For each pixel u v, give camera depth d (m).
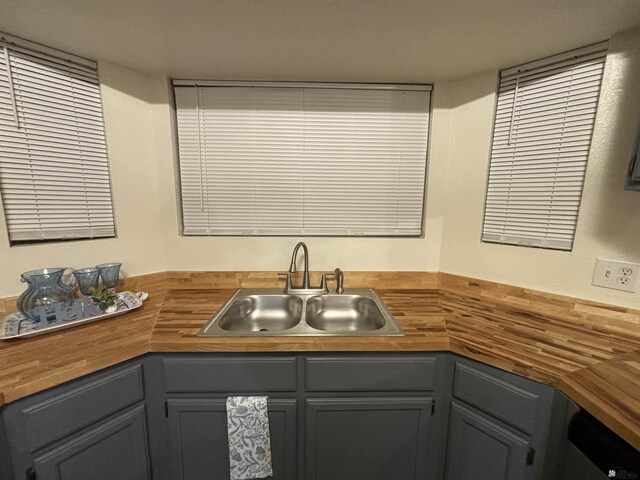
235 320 1.51
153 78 1.53
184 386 1.14
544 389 0.93
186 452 1.20
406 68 1.42
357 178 1.68
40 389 0.88
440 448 1.22
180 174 1.65
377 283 1.72
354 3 0.95
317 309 1.61
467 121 1.53
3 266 1.23
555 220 1.33
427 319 1.29
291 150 1.64
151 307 1.41
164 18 1.05
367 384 1.16
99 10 1.00
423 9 0.98
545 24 1.06
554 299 1.34
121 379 1.05
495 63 1.36
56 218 1.36
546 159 1.33
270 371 1.14
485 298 1.54
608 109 1.15
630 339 1.12
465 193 1.58
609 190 1.17
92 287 1.37
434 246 1.71
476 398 1.08
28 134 1.26
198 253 1.69
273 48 1.25
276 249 1.71
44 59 1.26
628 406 0.75
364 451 1.22
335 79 1.56
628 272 1.16
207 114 1.60
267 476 1.20
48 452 0.93
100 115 1.42
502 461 1.04
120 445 1.08
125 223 1.54
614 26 1.07
